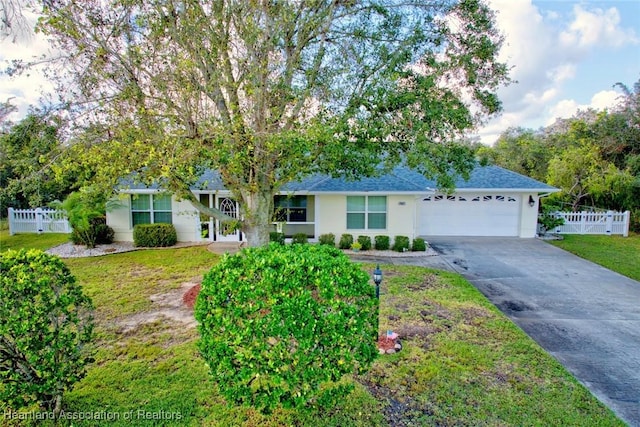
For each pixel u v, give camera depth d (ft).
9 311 12.13
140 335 20.36
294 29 24.52
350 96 25.04
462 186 53.98
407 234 47.42
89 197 27.55
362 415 13.64
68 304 13.33
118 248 44.70
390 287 29.63
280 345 11.74
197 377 15.99
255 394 12.19
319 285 12.30
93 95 23.18
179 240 49.70
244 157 22.36
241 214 29.73
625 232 56.44
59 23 20.92
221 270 13.14
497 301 27.50
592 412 13.99
